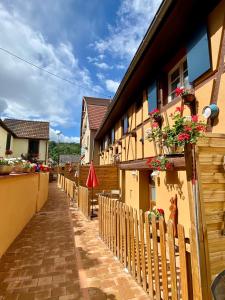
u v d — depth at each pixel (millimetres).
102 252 4805
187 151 2545
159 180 5836
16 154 24422
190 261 2398
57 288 3348
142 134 7488
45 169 12102
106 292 3225
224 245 2322
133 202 8109
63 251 4867
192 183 2443
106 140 15219
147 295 3131
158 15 4477
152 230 3061
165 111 5730
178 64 5512
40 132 26125
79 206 10469
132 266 3672
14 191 5535
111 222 4902
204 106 4066
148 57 5969
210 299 2104
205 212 2336
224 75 3566
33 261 4328
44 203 11867
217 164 2502
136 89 8188
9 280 3588
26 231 6477
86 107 21750
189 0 4059
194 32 4496
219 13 3807
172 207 4949
